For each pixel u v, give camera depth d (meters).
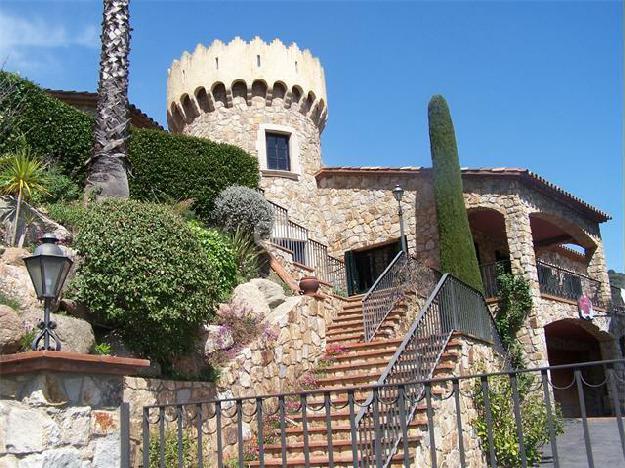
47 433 4.35
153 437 7.26
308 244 17.62
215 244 11.28
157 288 7.81
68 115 13.11
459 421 3.97
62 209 10.58
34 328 6.68
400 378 8.69
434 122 18.33
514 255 17.47
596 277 21.91
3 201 9.57
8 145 11.75
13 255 8.25
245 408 9.03
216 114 21.78
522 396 11.05
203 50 22.30
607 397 22.47
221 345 9.34
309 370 11.08
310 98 22.91
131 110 18.30
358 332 12.27
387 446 7.59
